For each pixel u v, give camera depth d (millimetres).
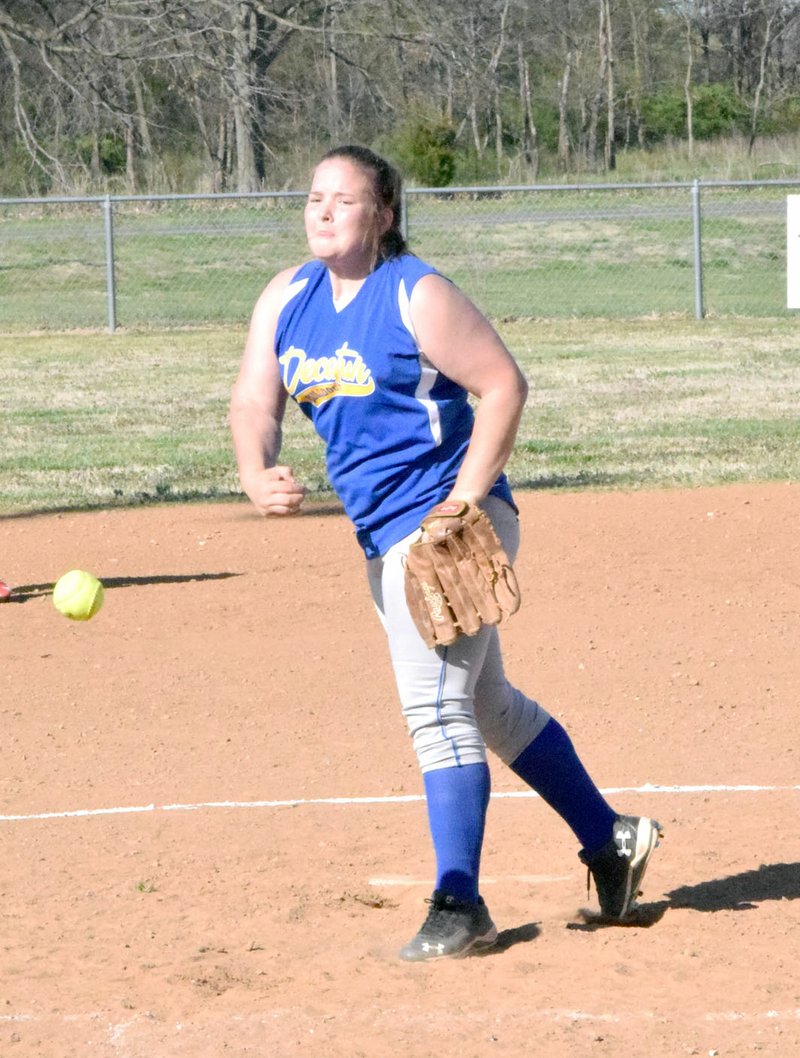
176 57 85938
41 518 30578
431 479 10555
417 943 10836
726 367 52250
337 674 19906
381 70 107875
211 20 89062
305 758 16562
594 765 16047
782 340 59531
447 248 83000
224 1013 9992
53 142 94000
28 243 84375
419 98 111562
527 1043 9414
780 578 24453
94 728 17797
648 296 73188
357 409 10422
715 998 10094
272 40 102688
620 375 50969
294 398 10836
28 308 72625
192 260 81938
